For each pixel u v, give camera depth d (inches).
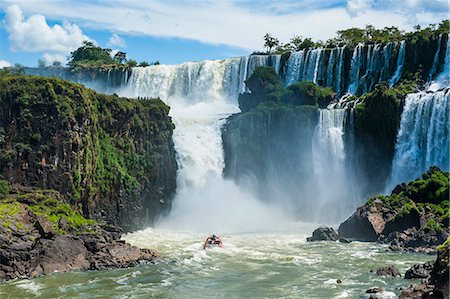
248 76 4899.1
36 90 2847.0
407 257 2423.7
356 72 4468.5
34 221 2301.9
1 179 2689.5
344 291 1877.5
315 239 2896.2
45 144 2815.0
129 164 3284.9
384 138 3703.3
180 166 3777.1
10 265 2066.9
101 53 6732.3
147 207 3390.7
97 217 3031.5
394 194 3083.2
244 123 3946.9
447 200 2832.2
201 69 5064.0
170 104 4975.4
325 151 3850.9
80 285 1977.1
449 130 3410.4
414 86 3961.6
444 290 1615.4
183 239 2925.7
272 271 2194.9
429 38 4151.1
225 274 2153.1
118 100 3314.5
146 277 2102.6
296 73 4722.0
